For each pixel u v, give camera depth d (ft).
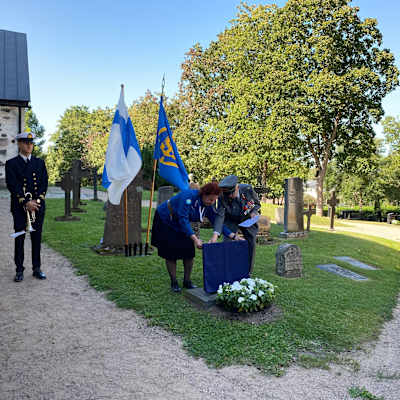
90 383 8.52
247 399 8.27
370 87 65.00
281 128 68.80
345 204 152.15
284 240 32.91
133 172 18.20
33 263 16.31
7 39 63.16
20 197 15.08
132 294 14.46
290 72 69.72
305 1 67.56
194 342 10.77
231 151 80.33
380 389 9.26
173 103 105.29
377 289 19.67
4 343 10.27
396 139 115.96
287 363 10.02
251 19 79.00
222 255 14.08
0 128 53.62
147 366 9.41
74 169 38.60
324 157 76.74
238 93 78.74
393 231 58.54
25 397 7.84
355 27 67.26
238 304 12.73
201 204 13.43
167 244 14.19
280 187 84.79
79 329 11.39
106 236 21.02
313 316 13.78
